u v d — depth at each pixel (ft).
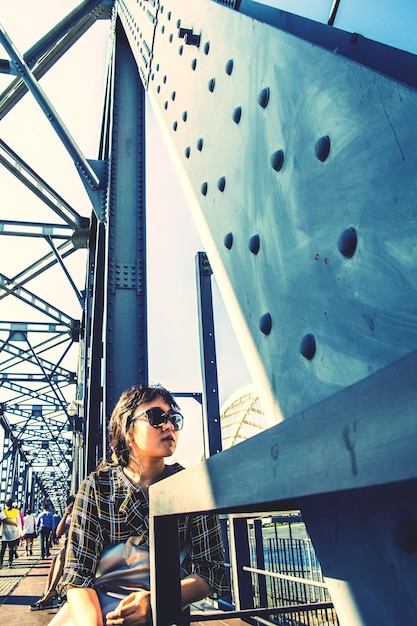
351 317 2.67
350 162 2.81
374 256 2.55
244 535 14.26
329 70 3.11
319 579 13.53
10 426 135.13
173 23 7.54
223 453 2.47
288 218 3.40
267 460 2.03
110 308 17.74
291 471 1.85
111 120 22.02
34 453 188.85
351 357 2.64
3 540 47.26
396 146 2.46
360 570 2.27
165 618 3.54
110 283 18.30
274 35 3.92
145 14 10.83
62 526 22.89
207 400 21.77
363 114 2.74
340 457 1.59
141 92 23.25
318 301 2.97
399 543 2.06
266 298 3.59
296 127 3.43
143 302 18.10
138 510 5.34
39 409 122.42
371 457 1.45
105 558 5.23
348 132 2.85
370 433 1.46
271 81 3.90
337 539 2.42
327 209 2.98
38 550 78.79
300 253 3.22
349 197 2.78
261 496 2.06
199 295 23.38
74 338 69.62
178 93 6.70
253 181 4.02
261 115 4.00
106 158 25.75
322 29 3.81
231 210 4.40
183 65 6.62
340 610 2.38
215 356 22.48
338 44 3.57
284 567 15.06
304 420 1.81
